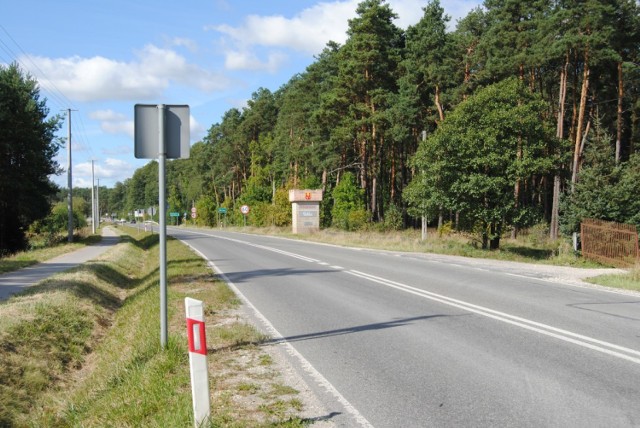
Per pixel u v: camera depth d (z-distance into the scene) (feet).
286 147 218.38
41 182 122.52
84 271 54.90
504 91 84.69
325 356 22.70
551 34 116.78
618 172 76.95
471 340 24.86
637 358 21.56
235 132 300.40
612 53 111.04
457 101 142.72
